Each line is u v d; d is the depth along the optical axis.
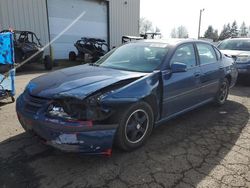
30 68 12.62
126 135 3.23
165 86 3.73
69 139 2.79
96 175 2.87
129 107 3.16
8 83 5.55
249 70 7.70
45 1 15.34
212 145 3.68
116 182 2.76
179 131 4.16
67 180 2.78
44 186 2.67
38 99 3.08
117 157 3.26
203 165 3.13
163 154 3.37
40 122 2.91
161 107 3.77
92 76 3.48
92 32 18.48
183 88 4.10
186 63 4.29
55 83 3.29
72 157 3.24
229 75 5.64
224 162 3.21
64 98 2.87
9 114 4.83
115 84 3.18
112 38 19.97
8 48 5.44
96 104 2.87
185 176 2.88
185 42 4.45
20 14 14.35
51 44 16.14
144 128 3.51
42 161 3.14
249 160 3.28
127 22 20.95
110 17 19.39
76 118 2.80
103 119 2.91
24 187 2.65
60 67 13.39
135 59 4.12
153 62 3.90
